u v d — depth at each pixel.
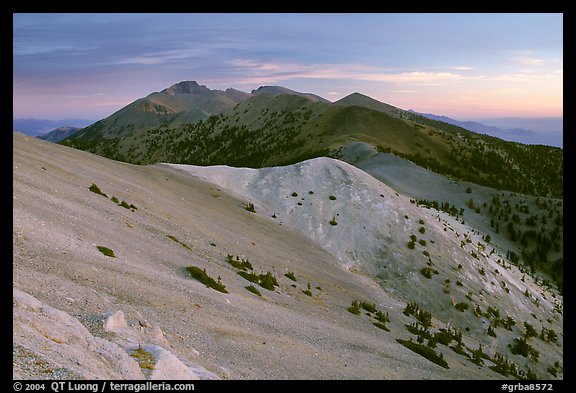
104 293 23.09
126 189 57.19
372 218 80.75
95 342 14.29
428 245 77.94
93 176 56.31
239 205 78.38
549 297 95.19
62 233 30.25
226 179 91.00
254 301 36.03
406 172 176.00
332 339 33.84
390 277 67.94
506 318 68.38
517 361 58.34
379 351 35.78
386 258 71.75
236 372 20.41
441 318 62.25
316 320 38.38
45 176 44.44
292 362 25.09
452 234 90.88
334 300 50.03
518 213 160.25
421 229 81.44
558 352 66.38
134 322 19.80
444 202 156.12
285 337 29.58
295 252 64.62
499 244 137.50
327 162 96.25
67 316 14.84
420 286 66.94
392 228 79.44
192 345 21.67
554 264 134.88
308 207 81.81
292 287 48.09
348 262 69.81
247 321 29.64
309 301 45.47
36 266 22.58
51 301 18.77
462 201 162.25
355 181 90.62
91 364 12.63
